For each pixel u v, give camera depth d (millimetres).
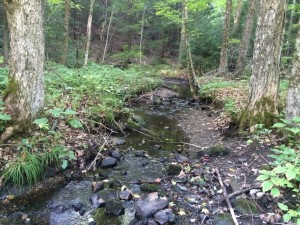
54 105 7402
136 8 26922
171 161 6773
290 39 18234
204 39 23812
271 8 7223
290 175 3811
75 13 29500
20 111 5688
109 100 9445
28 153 5383
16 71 5688
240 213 4434
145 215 4469
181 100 14453
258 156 6219
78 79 10461
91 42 33438
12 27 5555
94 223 4426
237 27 22531
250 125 7598
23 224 4359
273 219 4207
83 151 6355
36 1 5594
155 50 35875
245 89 12078
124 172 6109
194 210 4676
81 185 5562
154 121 10438
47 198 5070
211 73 19969
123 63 27250
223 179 5527
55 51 20797
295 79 6000
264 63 7496
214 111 11312
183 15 16938
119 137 8195
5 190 4984
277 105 7574
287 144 6195
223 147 6879
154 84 16625
